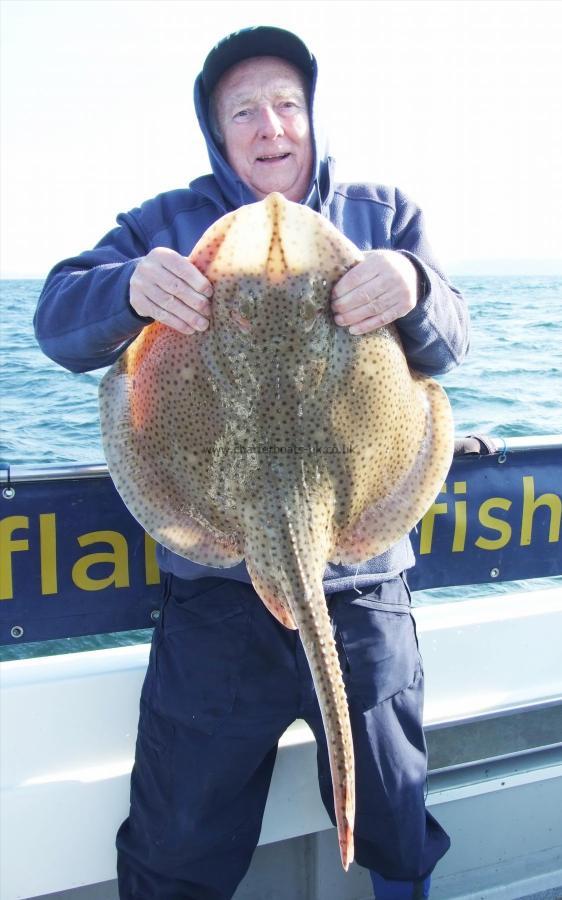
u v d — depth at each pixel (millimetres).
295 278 1603
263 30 2141
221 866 2117
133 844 2096
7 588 2301
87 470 2305
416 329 1782
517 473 2727
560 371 12953
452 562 2701
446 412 1887
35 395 12750
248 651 2025
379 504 1822
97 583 2381
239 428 1689
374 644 2074
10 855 2145
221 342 1647
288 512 1679
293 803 2354
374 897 2490
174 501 1798
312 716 2088
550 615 2689
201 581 2092
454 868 2537
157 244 2236
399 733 2125
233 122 2223
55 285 2061
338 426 1695
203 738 2027
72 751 2264
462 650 2602
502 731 2586
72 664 2344
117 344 1959
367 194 2305
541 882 2539
